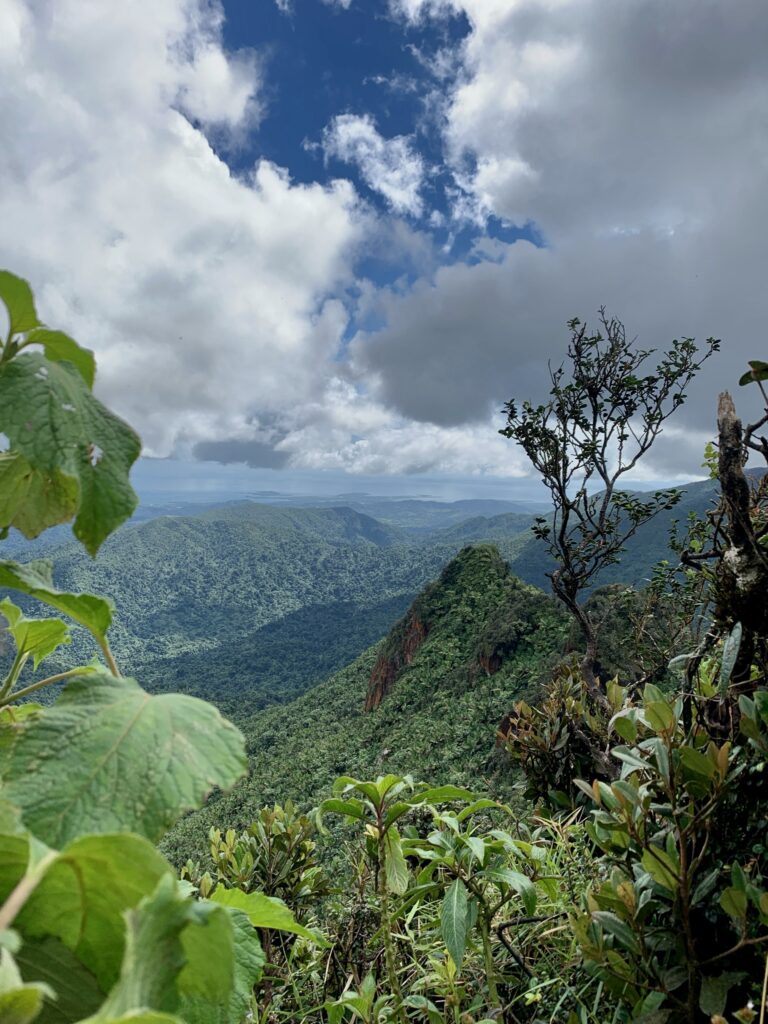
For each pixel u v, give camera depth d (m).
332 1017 1.42
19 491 0.67
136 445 0.54
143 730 0.45
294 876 2.12
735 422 1.51
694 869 1.19
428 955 1.73
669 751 1.29
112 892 0.38
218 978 0.39
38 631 0.68
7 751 0.55
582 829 2.17
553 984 1.58
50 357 0.56
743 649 1.52
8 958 0.27
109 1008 0.26
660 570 4.03
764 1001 1.02
